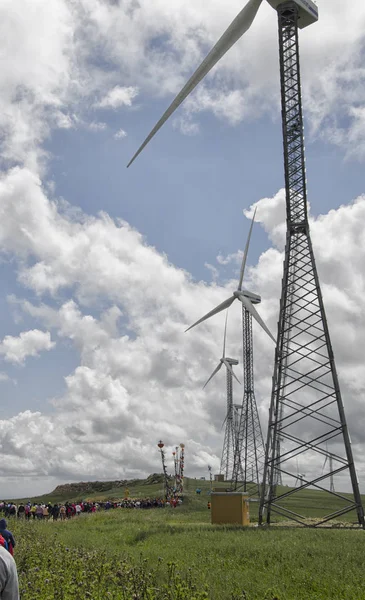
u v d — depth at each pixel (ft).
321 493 441.68
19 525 143.23
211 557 85.46
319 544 99.96
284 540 106.83
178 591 50.80
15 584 28.32
